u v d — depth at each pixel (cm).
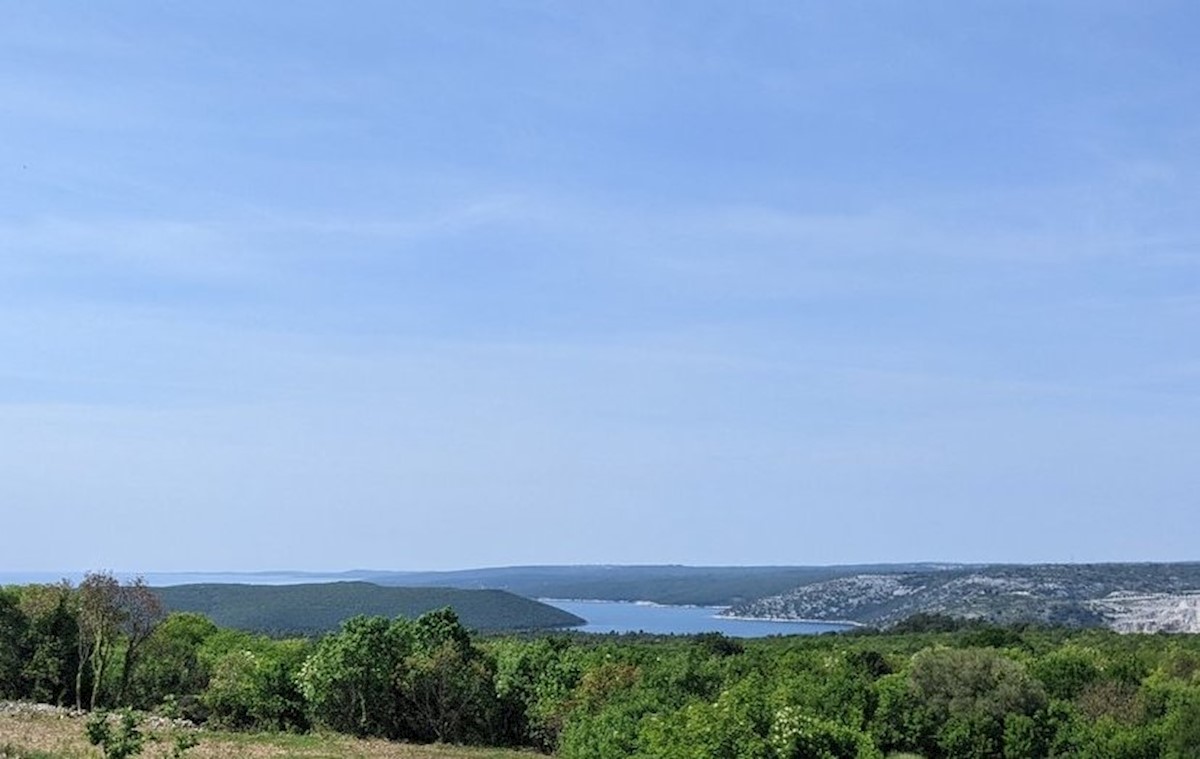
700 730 4650
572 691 8675
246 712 8825
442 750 8025
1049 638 14450
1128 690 8444
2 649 9219
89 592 9294
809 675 7912
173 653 9981
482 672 9119
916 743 7088
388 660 8956
